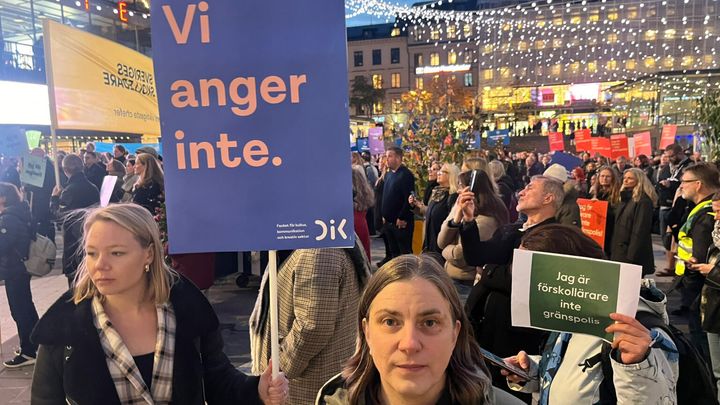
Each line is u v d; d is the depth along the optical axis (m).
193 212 1.76
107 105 7.44
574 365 1.61
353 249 2.24
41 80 18.00
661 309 1.54
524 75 41.72
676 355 1.43
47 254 4.30
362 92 51.91
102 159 11.60
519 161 18.03
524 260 1.51
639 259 4.86
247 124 1.73
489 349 2.47
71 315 1.59
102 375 1.55
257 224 1.76
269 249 1.77
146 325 1.67
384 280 1.16
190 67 1.72
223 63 1.71
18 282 4.14
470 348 1.26
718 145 7.92
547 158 14.97
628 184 4.99
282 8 1.69
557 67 40.59
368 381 1.25
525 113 40.81
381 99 51.78
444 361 1.13
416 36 50.81
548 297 1.49
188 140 1.74
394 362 1.11
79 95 6.66
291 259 2.22
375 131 12.52
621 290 1.40
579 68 40.06
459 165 7.01
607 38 38.88
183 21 1.71
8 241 4.03
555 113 40.84
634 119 27.30
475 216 3.59
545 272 1.49
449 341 1.14
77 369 1.55
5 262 4.05
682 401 1.51
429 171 7.63
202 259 5.04
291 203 1.75
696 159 9.41
